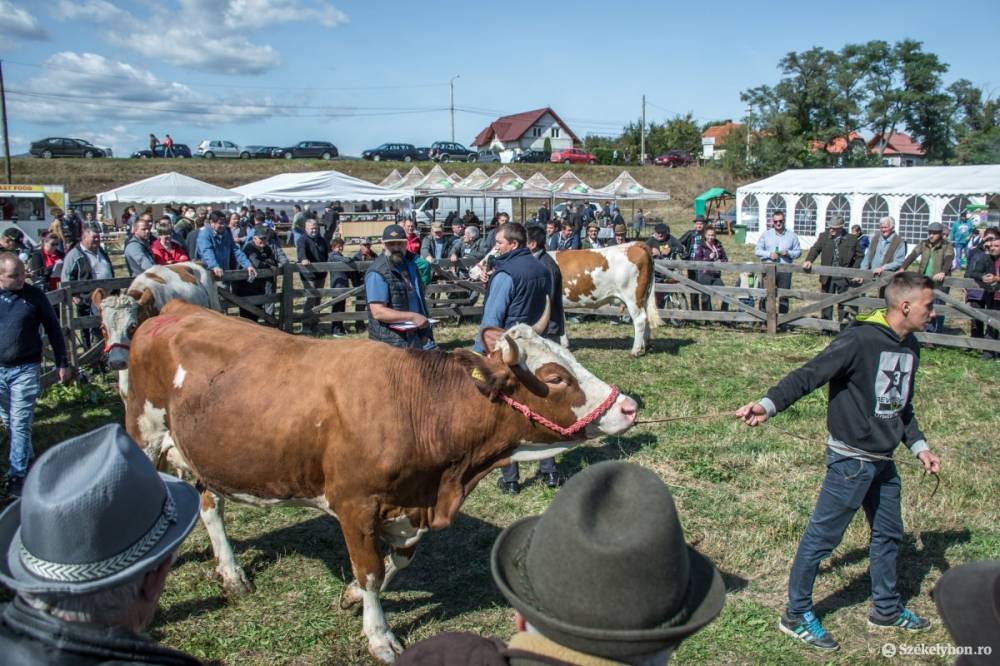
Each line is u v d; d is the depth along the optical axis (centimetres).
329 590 484
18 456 625
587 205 3509
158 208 3250
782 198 3238
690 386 940
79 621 150
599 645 136
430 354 405
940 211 2703
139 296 706
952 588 163
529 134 8219
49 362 940
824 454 701
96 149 5197
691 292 1338
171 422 440
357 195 2911
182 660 158
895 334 394
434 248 1579
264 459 402
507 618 455
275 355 417
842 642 427
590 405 391
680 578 140
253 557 524
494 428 396
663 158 6556
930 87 6191
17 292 619
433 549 539
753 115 6056
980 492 608
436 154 5881
